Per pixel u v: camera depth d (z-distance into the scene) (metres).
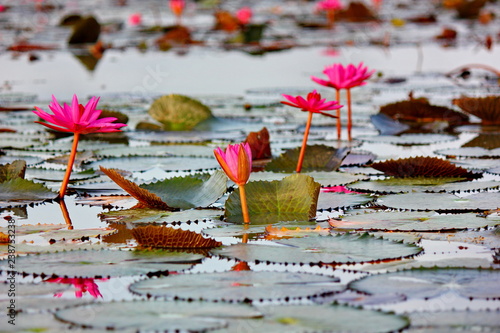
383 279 3.57
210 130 9.23
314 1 32.44
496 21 22.72
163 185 5.59
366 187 5.91
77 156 7.34
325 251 4.09
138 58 17.08
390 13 26.05
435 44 18.45
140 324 2.96
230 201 5.11
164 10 28.19
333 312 3.09
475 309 3.19
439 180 6.13
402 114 9.69
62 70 15.21
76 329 2.93
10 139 8.43
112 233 4.60
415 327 2.96
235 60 16.91
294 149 6.92
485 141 8.18
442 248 4.20
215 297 3.29
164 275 3.73
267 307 3.17
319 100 6.25
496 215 4.95
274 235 4.48
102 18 25.12
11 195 5.62
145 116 10.40
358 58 16.56
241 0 33.88
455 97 11.25
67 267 3.82
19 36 20.52
